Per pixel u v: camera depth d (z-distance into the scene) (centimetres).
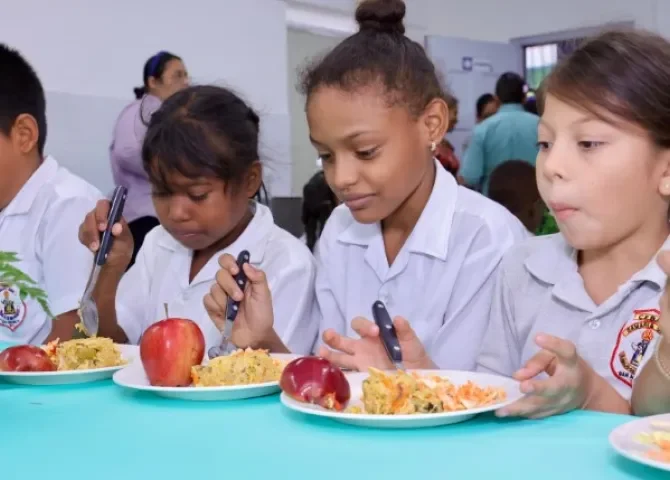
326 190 329
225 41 464
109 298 138
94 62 407
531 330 114
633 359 102
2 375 103
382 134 119
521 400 75
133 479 61
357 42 125
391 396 76
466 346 133
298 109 573
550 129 96
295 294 146
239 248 155
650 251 103
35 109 180
